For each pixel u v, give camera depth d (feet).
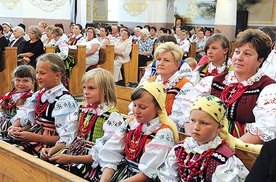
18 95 10.78
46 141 9.36
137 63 27.09
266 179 4.78
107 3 60.54
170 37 14.82
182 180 6.22
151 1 43.24
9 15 35.01
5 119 11.05
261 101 6.91
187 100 8.54
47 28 27.58
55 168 6.26
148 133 7.14
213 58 10.75
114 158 7.47
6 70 19.45
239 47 7.30
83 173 7.91
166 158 6.69
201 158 6.05
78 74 22.29
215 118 6.01
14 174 6.89
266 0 50.93
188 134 7.58
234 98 7.41
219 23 42.11
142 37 30.42
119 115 8.22
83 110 8.60
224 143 6.17
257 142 6.88
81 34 29.76
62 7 36.58
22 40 24.82
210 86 7.99
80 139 8.49
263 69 11.02
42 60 9.50
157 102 7.04
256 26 52.11
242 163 6.03
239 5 52.24
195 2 54.54
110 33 34.04
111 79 8.41
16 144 9.44
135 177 6.84
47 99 9.64
